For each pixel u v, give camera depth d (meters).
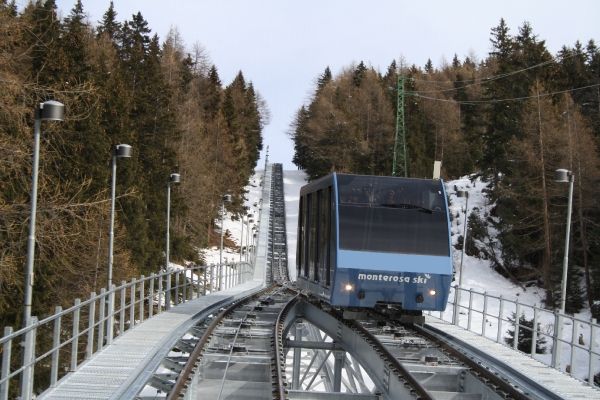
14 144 22.09
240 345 17.41
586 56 91.31
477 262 64.00
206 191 69.56
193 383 13.38
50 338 27.11
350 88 140.25
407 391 13.05
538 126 58.88
